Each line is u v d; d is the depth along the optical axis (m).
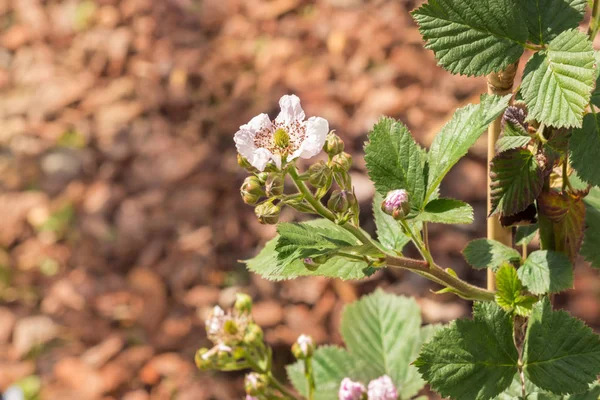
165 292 2.06
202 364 0.80
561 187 0.72
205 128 2.39
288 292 1.97
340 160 0.70
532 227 0.75
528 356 0.70
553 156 0.69
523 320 0.73
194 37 2.66
